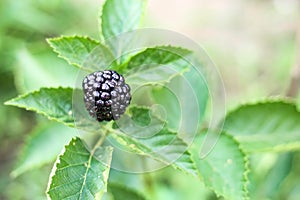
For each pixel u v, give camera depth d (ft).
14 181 2.57
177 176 2.15
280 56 3.29
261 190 1.95
